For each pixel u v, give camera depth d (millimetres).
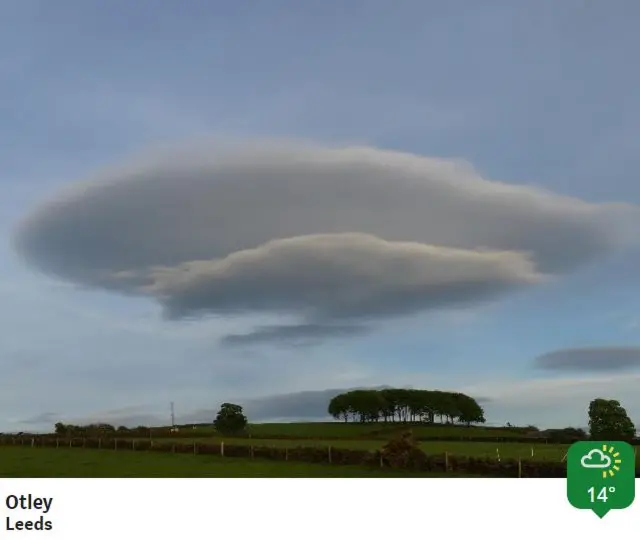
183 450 57812
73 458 55812
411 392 129000
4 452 61375
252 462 50188
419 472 42406
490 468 40469
